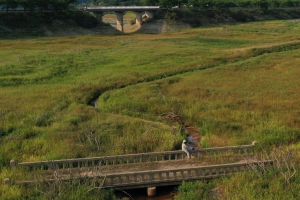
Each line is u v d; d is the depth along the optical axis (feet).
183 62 144.05
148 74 123.75
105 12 347.97
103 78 118.11
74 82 114.21
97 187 47.16
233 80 113.60
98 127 72.54
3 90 104.53
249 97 94.58
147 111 87.35
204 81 112.98
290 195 45.01
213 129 73.05
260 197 44.98
